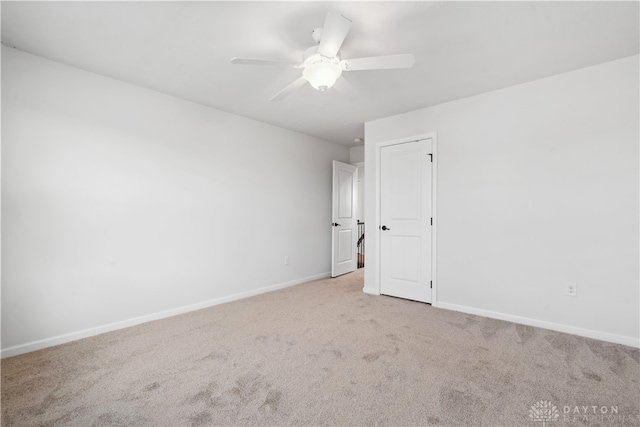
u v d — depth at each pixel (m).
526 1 1.74
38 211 2.35
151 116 2.98
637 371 1.97
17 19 1.91
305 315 3.09
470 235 3.15
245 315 3.10
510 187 2.91
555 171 2.68
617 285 2.41
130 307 2.82
